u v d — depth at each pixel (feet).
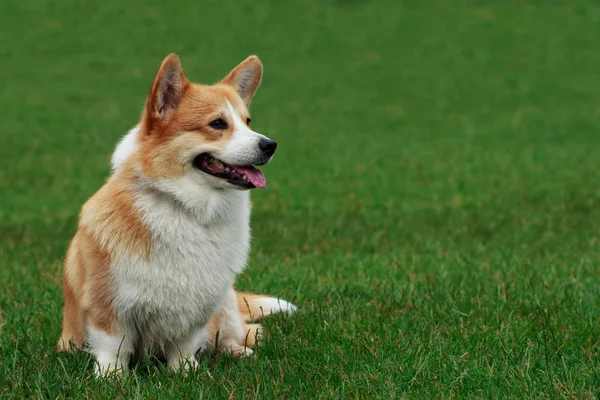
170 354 23.24
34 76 107.14
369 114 92.68
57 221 48.49
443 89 103.65
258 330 25.72
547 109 93.45
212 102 22.25
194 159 21.79
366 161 70.03
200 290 21.95
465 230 43.34
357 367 22.15
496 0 142.61
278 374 21.68
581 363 22.07
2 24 128.16
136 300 21.50
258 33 127.75
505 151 73.10
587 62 113.60
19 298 29.94
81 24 129.49
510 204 50.44
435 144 77.61
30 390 20.67
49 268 35.06
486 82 106.32
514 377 21.11
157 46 120.67
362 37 126.93
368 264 35.17
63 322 24.94
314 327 25.63
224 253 22.25
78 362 22.59
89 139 80.12
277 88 104.32
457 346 23.53
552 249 38.68
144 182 21.45
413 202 53.47
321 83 106.52
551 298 28.63
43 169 67.67
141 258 21.25
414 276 32.45
